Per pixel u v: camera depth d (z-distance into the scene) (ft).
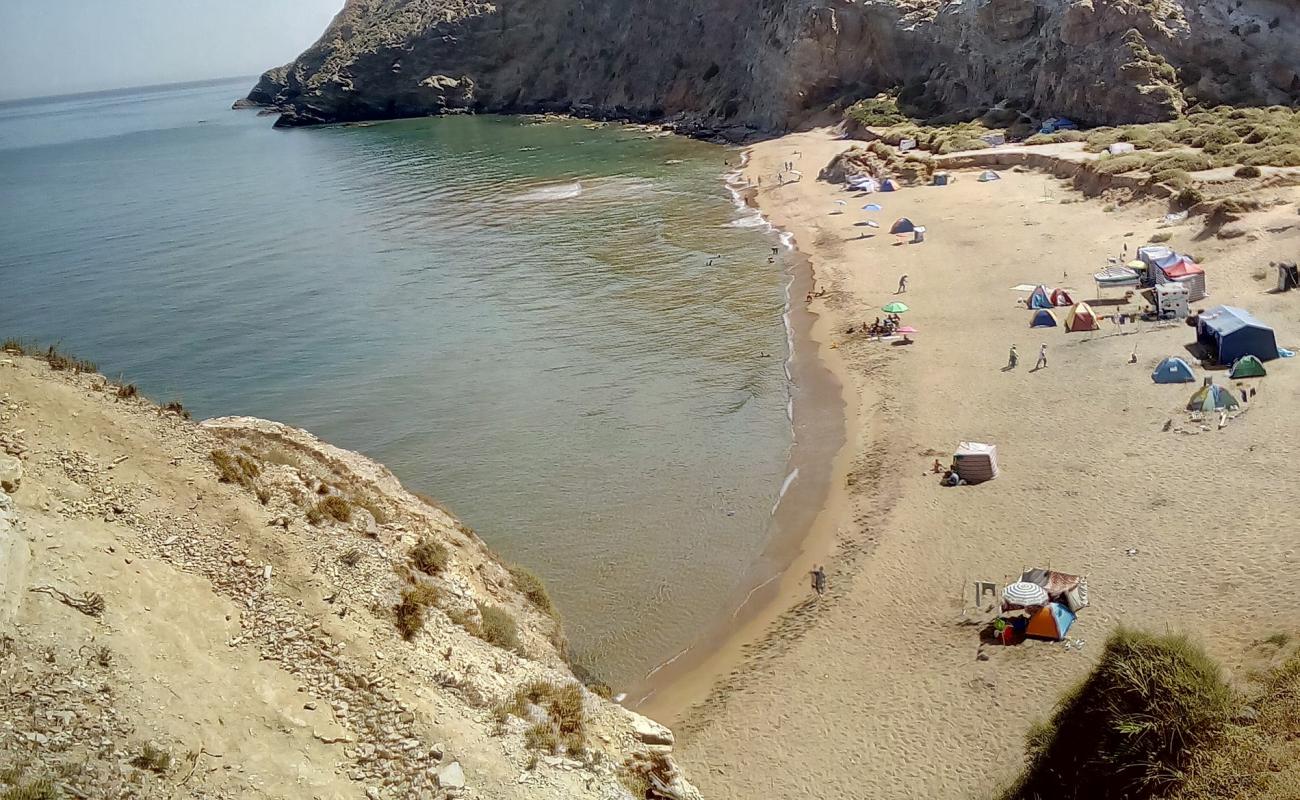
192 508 51.44
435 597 55.42
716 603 79.36
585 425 111.55
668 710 68.08
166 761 37.06
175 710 39.37
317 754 41.37
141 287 185.88
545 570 84.58
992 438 96.17
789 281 158.92
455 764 43.21
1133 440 90.12
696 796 52.42
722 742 63.98
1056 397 101.76
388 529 60.13
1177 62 224.74
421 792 41.57
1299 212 134.10
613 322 145.69
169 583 45.85
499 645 56.29
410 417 116.57
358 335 148.97
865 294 145.07
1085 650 64.44
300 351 143.23
